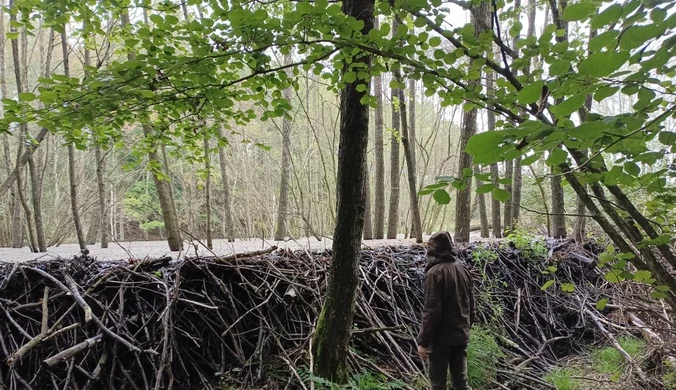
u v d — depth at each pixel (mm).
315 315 4566
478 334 4523
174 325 4047
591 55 1001
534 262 6406
